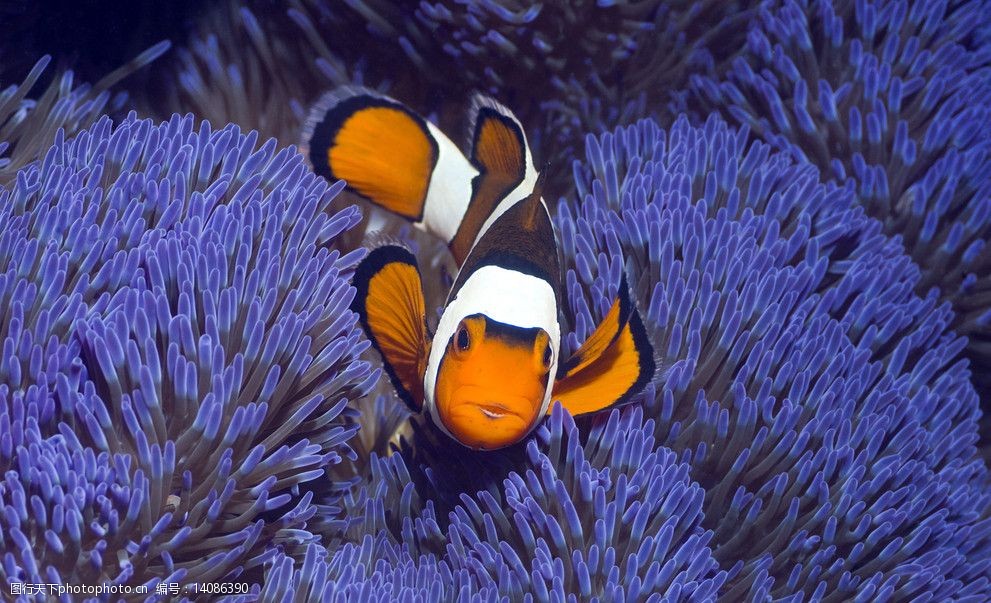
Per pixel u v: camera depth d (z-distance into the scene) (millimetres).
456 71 389
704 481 334
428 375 319
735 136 363
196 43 391
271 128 397
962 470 349
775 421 331
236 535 309
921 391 348
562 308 344
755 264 342
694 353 334
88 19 383
